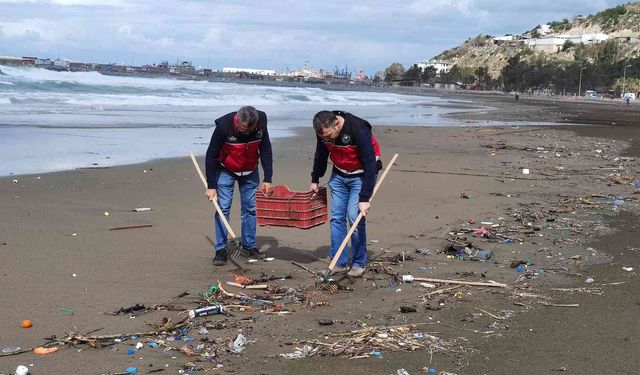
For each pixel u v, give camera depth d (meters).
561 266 6.77
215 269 6.43
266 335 4.74
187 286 5.85
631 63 148.12
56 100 29.72
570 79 147.88
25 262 6.31
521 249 7.47
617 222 8.95
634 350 4.57
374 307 5.42
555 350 4.55
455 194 10.97
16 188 10.07
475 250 7.33
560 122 35.50
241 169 6.69
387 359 4.34
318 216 6.51
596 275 6.46
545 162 15.89
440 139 21.44
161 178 11.55
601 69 148.38
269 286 5.83
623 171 14.41
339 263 6.52
